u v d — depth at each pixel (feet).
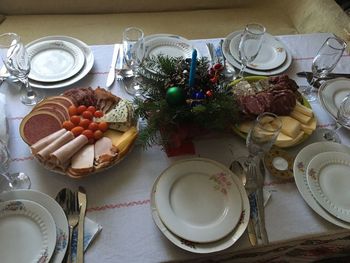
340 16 4.75
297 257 2.67
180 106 2.41
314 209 2.33
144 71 2.74
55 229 2.06
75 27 5.11
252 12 5.74
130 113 2.64
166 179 2.37
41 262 1.94
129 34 3.04
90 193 2.32
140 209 2.28
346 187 2.47
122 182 2.40
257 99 2.76
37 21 5.13
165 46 3.44
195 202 2.31
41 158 2.30
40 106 2.62
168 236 2.10
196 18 5.51
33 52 3.18
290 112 2.81
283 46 3.56
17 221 2.10
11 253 1.99
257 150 2.46
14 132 2.61
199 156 2.61
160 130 2.48
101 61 3.23
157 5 5.54
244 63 3.19
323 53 3.06
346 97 2.90
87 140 2.43
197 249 2.06
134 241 2.13
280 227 2.27
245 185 2.44
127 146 2.47
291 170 2.55
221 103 2.43
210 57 3.34
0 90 2.89
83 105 2.67
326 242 2.44
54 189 2.32
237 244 2.16
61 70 3.07
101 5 5.35
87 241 2.09
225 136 2.74
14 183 2.32
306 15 5.31
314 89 3.25
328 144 2.70
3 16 5.09
